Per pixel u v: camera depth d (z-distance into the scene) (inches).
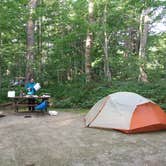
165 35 722.2
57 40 606.2
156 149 222.4
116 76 696.4
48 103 473.7
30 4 575.8
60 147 228.7
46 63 661.3
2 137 263.4
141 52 574.2
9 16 504.7
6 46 530.3
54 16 679.1
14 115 402.3
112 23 646.5
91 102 469.7
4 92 528.7
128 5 596.7
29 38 572.7
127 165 184.2
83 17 563.5
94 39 612.4
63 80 698.2
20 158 199.8
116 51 776.9
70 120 357.1
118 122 292.5
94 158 199.5
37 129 301.0
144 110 294.2
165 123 292.8
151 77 603.2
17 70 692.7
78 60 723.4
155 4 537.3
